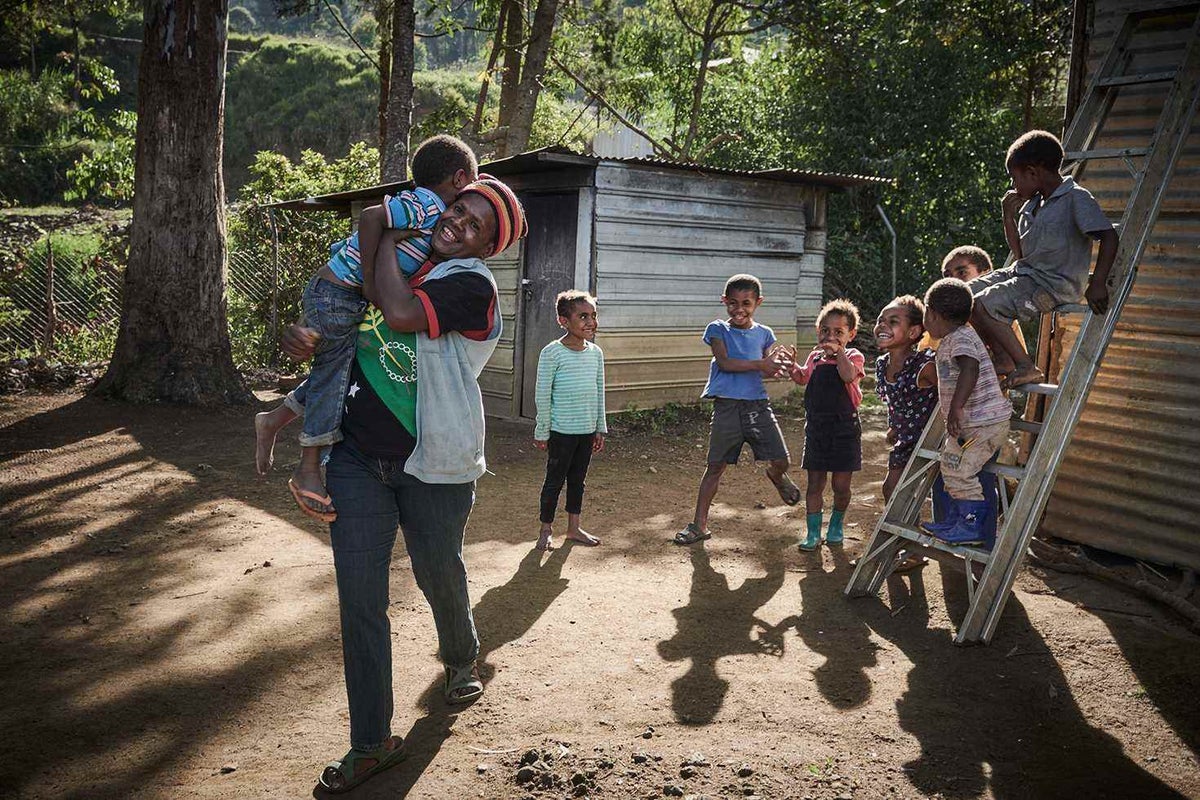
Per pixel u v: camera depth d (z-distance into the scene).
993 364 4.47
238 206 17.44
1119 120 5.34
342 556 2.89
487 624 4.21
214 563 5.03
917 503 4.67
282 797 2.81
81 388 10.47
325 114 38.41
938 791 2.88
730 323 5.68
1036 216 4.40
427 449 2.87
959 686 3.61
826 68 18.14
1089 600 4.57
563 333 9.45
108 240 14.66
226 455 7.70
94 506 6.12
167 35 9.31
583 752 3.08
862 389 11.68
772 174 10.21
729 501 6.60
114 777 2.91
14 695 3.45
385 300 2.72
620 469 7.64
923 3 18.23
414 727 3.25
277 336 13.38
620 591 4.69
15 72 38.06
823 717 3.34
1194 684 3.64
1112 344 5.23
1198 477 4.85
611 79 21.11
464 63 57.44
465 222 2.82
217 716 3.32
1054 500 5.48
